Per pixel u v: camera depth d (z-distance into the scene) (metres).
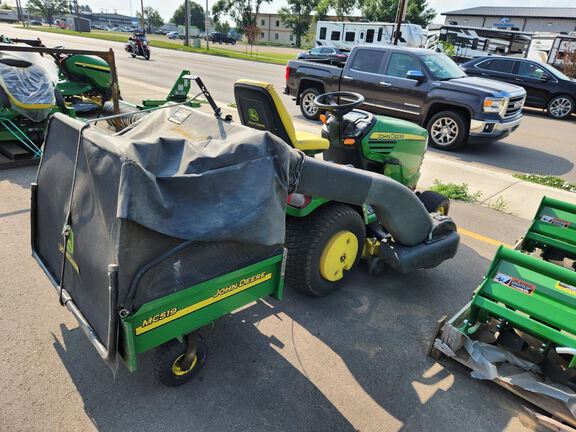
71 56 8.12
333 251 3.08
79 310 2.18
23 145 5.97
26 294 3.06
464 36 20.05
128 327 1.79
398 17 17.73
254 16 66.81
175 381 2.35
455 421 2.32
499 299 2.55
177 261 1.95
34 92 5.65
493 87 8.07
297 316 3.10
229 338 2.82
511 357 2.56
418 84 8.48
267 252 2.37
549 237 3.86
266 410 2.30
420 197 4.47
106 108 8.10
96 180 1.92
